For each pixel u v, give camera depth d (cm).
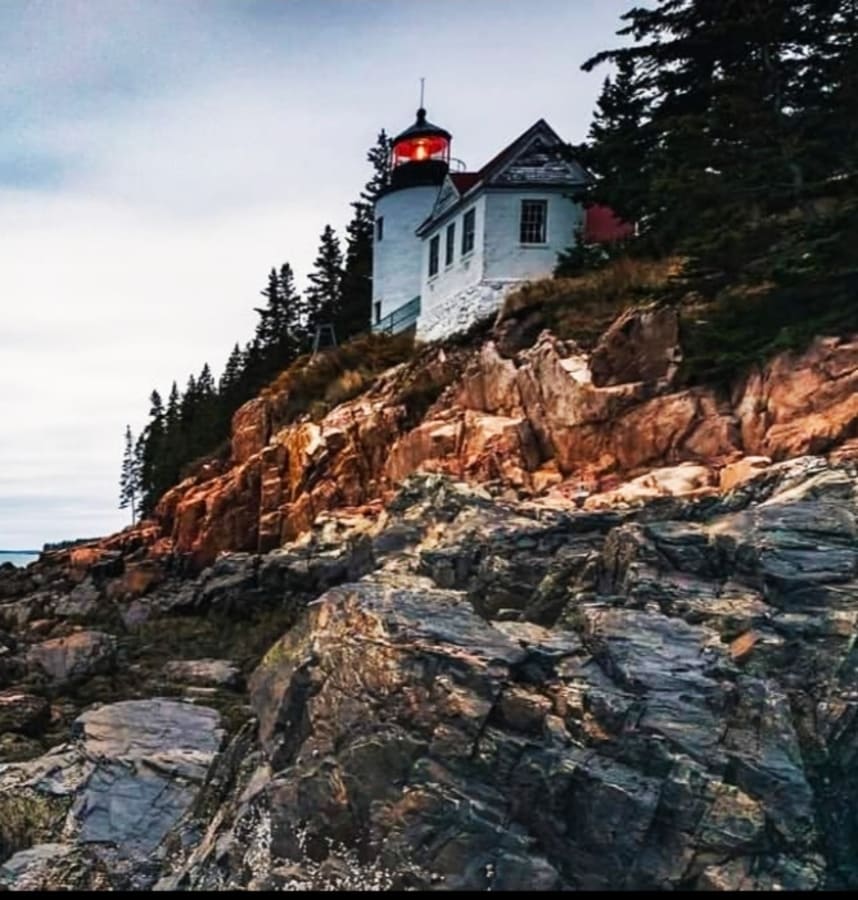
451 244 3909
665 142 2572
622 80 3553
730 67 2875
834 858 948
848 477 1409
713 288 2289
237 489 3456
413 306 4434
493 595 1513
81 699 2217
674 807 952
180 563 3512
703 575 1267
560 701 1067
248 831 1102
